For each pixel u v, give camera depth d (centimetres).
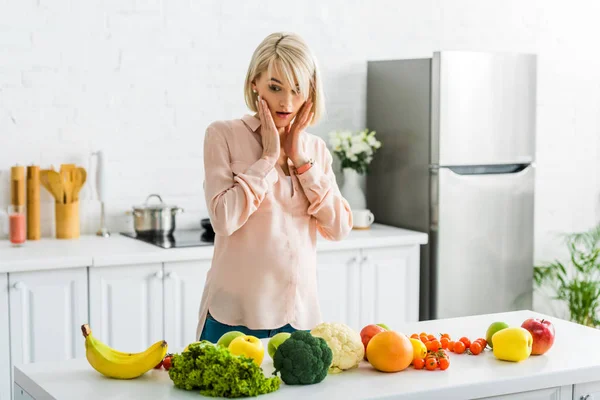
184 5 420
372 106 464
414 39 481
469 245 433
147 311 366
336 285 405
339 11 459
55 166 399
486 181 434
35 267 340
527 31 514
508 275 446
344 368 197
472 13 496
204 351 183
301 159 255
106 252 359
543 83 523
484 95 429
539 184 525
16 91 389
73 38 397
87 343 192
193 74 425
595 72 539
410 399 183
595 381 207
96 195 405
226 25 430
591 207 545
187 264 374
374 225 456
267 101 249
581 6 530
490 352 216
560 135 530
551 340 211
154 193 422
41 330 347
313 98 253
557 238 532
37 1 389
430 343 209
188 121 427
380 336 198
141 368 191
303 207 260
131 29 409
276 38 245
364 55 468
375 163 462
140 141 416
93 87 404
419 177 434
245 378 180
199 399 178
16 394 204
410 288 425
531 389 196
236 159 253
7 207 385
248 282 253
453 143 424
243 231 253
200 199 434
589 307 493
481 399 192
